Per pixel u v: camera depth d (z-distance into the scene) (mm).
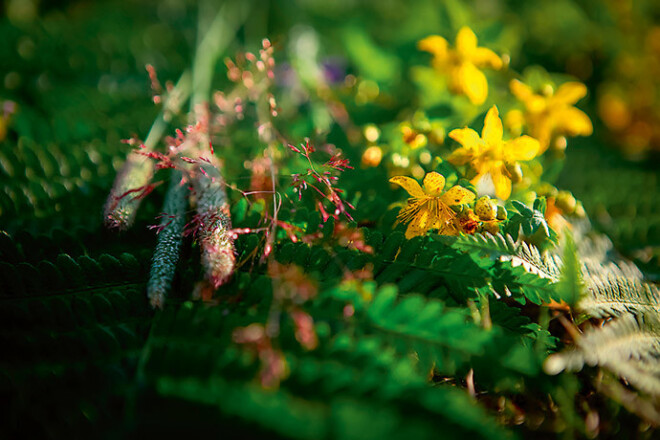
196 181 180
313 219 178
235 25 326
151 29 318
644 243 214
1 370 149
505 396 166
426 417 133
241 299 157
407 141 202
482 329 155
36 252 176
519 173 183
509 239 168
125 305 158
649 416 160
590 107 297
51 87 255
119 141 228
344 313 153
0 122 219
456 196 176
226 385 139
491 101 233
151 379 144
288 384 138
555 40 316
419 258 171
